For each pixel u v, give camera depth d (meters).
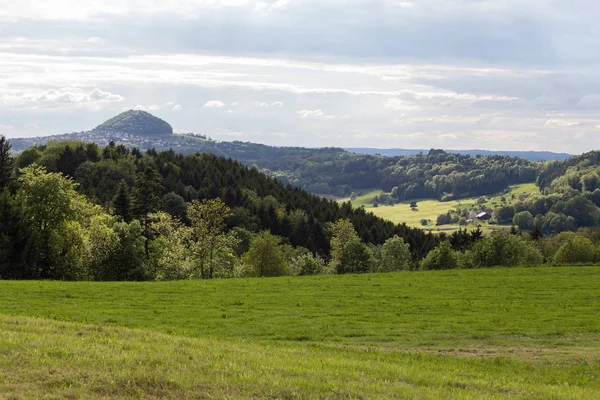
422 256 154.50
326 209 187.75
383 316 37.47
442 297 45.81
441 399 16.69
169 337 23.14
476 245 97.19
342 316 37.34
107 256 71.88
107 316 34.56
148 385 15.59
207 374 17.02
